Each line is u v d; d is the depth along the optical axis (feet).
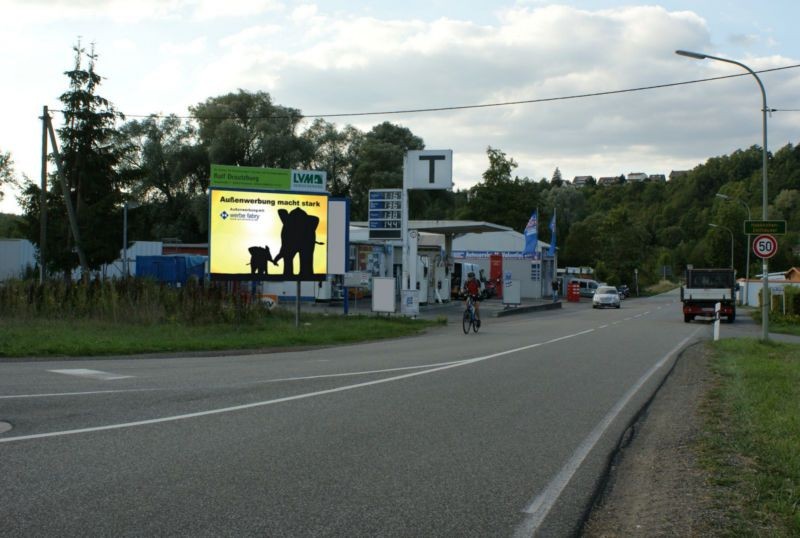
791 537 15.47
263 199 79.25
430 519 16.99
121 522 16.25
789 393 34.76
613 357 55.36
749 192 412.77
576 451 24.16
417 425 27.66
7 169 161.58
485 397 34.58
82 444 23.52
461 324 101.65
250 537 15.47
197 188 221.87
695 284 125.08
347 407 31.01
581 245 348.38
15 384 36.55
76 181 119.75
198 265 128.77
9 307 70.49
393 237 109.91
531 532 16.35
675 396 36.86
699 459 22.63
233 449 23.21
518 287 149.79
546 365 48.75
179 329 67.87
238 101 216.13
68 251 116.26
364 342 70.44
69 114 117.08
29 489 18.60
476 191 313.94
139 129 211.20
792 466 21.21
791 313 122.72
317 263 80.89
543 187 483.51
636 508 18.42
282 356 54.90
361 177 233.55
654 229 505.25
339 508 17.60
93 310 72.02
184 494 18.39
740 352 58.39
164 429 25.96
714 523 16.47
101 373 41.63
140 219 129.70
